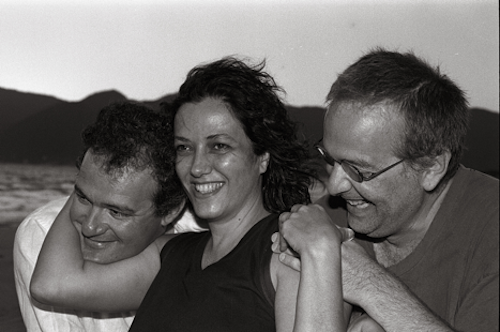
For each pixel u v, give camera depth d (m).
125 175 1.78
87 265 1.87
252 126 1.64
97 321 2.10
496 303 1.57
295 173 1.75
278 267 1.58
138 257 1.91
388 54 1.71
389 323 1.55
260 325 1.57
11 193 7.46
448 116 1.65
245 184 1.68
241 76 1.65
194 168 1.64
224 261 1.67
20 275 2.14
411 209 1.69
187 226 2.18
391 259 1.86
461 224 1.70
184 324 1.64
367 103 1.60
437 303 1.71
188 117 1.65
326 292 1.47
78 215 1.90
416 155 1.62
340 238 1.55
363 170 1.64
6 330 3.76
